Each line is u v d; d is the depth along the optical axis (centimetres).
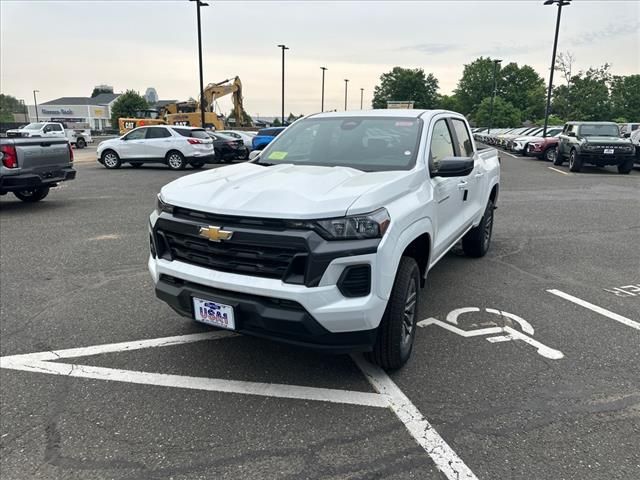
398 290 316
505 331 413
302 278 279
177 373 344
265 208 285
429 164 388
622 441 272
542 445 268
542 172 1856
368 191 299
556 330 416
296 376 341
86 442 271
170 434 278
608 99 5075
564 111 4900
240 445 268
